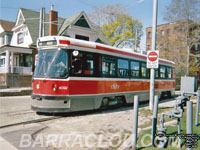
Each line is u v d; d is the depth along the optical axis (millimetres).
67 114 8680
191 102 3453
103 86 9484
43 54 8578
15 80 19172
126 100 11047
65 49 8203
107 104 9906
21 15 26047
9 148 4738
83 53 8703
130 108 10906
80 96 8414
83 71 8633
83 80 8578
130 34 34094
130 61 11539
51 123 7160
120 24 34219
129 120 7734
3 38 30844
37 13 26297
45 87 8039
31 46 21656
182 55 33406
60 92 7957
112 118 8062
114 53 10312
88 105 8734
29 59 23594
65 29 23156
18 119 7703
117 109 10531
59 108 7891
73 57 8320
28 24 23859
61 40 8156
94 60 9156
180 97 5469
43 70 8320
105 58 9711
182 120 7590
